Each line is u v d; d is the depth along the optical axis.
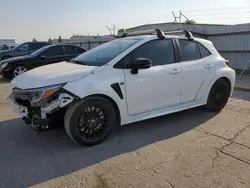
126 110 3.76
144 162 3.05
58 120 3.40
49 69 3.70
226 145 3.47
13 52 14.21
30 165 3.04
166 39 4.25
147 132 4.03
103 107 3.53
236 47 11.38
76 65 3.79
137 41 4.00
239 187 2.50
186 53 4.46
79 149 3.45
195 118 4.68
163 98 4.13
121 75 3.62
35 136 3.94
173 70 4.15
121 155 3.25
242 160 3.04
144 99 3.89
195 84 4.53
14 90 3.55
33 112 3.34
